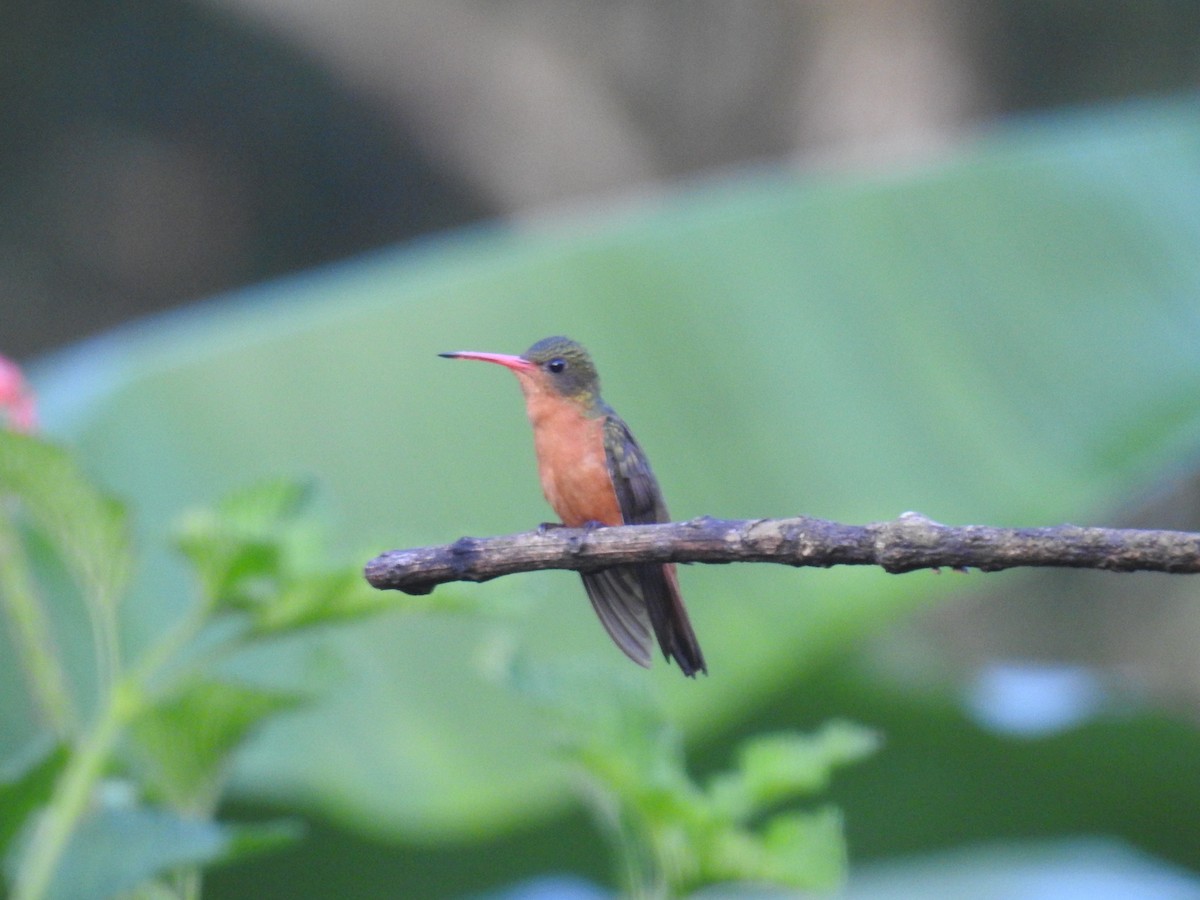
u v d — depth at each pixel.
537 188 28.47
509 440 10.10
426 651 8.76
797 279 10.48
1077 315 10.41
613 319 10.30
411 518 9.73
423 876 10.77
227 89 27.73
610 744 5.31
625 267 10.51
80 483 5.27
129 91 27.33
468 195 28.78
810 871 5.21
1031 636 20.95
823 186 11.00
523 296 10.51
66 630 8.89
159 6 27.30
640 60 28.09
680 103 27.97
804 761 5.28
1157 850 11.26
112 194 27.06
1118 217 11.02
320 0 27.95
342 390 10.15
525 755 8.52
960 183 10.98
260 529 5.24
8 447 5.17
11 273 26.17
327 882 10.68
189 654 6.26
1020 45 26.20
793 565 3.90
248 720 5.65
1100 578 21.27
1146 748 11.31
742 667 8.77
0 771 5.10
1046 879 10.44
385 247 28.30
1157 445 9.77
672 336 10.27
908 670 11.86
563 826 10.83
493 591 5.48
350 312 10.45
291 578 5.27
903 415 10.00
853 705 11.47
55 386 10.62
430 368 10.26
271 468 9.77
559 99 28.47
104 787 5.75
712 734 9.88
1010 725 11.61
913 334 10.31
